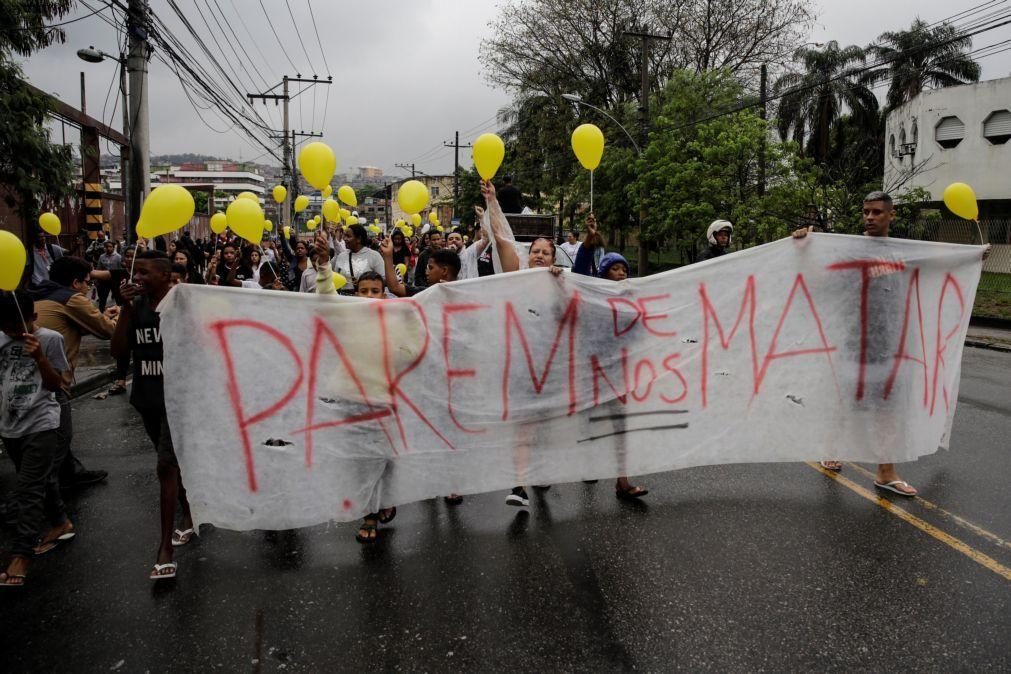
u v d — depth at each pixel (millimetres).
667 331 4738
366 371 4129
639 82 36688
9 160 10008
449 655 3025
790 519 4441
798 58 34844
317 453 4047
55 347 3920
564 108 36062
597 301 4574
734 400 4871
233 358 3926
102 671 2932
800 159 22203
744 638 3127
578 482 5191
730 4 33375
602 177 31828
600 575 3727
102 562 3934
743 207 21656
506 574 3754
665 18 34125
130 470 5566
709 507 4656
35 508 3752
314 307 4039
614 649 3057
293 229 24531
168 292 3838
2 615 3377
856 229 18953
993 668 2902
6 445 4066
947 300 5121
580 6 35000
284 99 33594
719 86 27141
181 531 4219
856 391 4930
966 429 6648
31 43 9875
